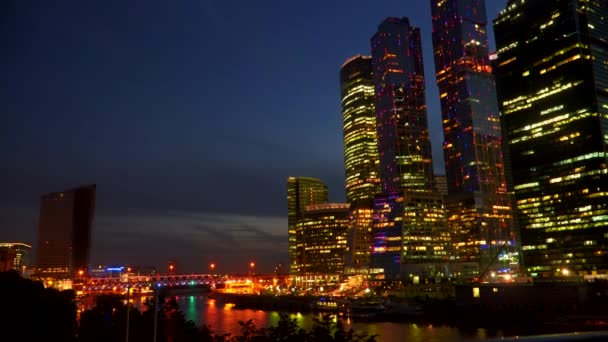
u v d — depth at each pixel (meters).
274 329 78.00
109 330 120.25
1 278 110.75
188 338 109.81
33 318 109.88
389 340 170.50
